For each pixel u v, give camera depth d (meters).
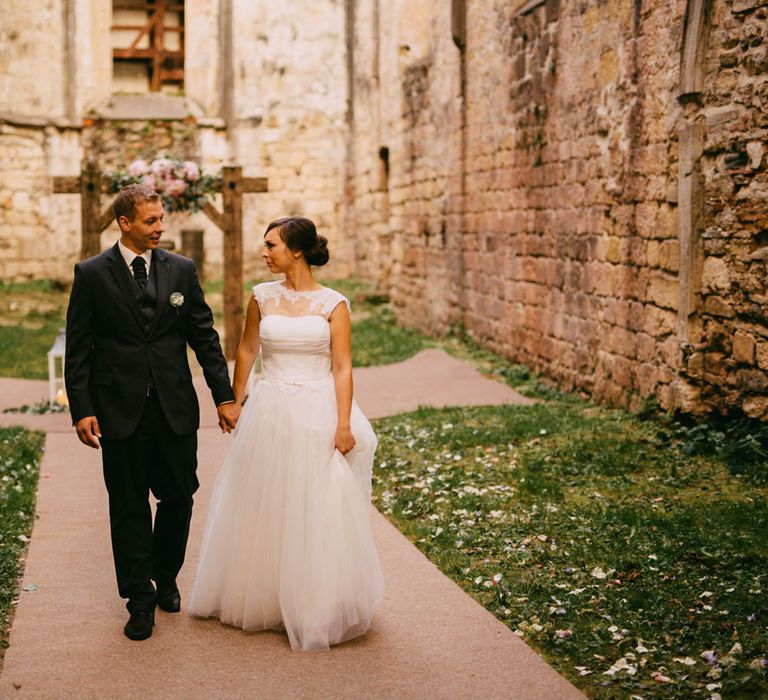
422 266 14.47
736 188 6.45
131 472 3.79
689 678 3.46
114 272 3.77
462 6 12.30
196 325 3.95
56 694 3.30
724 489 5.73
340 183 21.88
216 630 3.85
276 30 21.39
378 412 8.57
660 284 7.34
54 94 20.75
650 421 7.29
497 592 4.28
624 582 4.38
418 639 3.78
